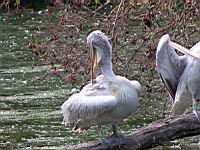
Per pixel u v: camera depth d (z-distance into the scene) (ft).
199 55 38.11
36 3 144.36
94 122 34.83
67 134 57.57
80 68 46.29
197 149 51.72
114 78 34.47
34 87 77.05
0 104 69.51
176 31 45.73
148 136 33.88
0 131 59.26
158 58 37.93
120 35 45.73
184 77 38.52
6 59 96.58
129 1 45.14
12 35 121.70
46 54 46.98
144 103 58.59
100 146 33.68
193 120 34.37
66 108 35.09
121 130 57.62
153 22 45.75
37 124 61.36
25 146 54.70
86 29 59.31
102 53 34.83
